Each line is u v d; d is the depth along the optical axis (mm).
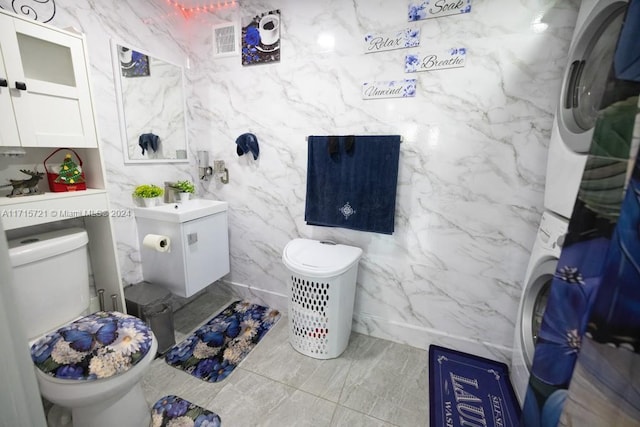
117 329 1076
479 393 1318
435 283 1581
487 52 1286
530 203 1329
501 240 1411
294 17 1602
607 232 606
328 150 1599
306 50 1613
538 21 1190
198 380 1388
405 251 1616
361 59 1508
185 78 1925
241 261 2098
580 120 962
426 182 1503
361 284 1751
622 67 592
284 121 1757
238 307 2055
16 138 985
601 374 598
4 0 1071
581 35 969
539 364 759
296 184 1814
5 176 1139
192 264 1651
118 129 1551
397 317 1701
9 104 960
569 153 984
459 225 1479
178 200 1869
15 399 580
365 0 1442
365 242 1699
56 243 1142
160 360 1514
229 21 1768
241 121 1873
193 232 1639
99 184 1307
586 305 638
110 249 1361
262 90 1772
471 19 1284
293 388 1353
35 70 1118
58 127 1104
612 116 606
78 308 1254
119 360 949
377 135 1524
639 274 535
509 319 1463
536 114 1254
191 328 1804
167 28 1764
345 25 1507
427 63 1390
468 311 1540
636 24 570
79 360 929
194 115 1999
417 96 1438
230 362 1511
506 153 1333
